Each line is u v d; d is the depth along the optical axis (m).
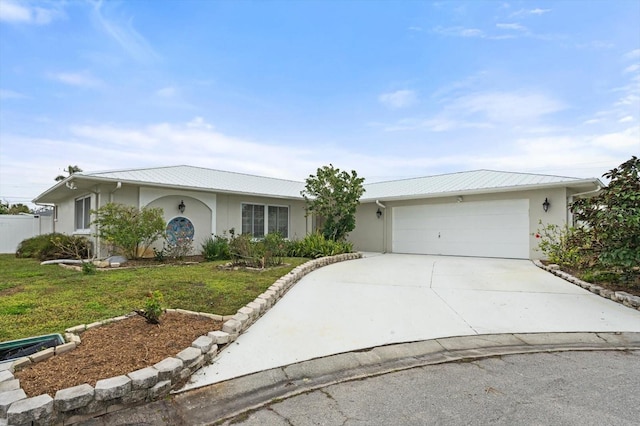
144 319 4.84
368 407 3.07
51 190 12.60
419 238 15.18
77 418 2.77
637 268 6.89
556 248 9.85
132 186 11.50
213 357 4.02
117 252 10.85
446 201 14.41
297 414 2.96
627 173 6.47
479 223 13.52
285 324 5.26
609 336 4.88
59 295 6.16
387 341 4.66
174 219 12.42
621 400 3.15
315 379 3.63
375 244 16.62
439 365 3.98
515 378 3.63
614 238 6.69
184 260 11.20
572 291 7.18
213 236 13.08
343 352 4.30
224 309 5.53
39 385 3.02
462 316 5.70
